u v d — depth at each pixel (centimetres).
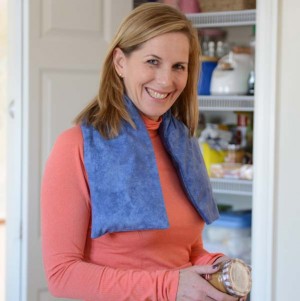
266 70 230
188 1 279
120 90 142
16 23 248
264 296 237
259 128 233
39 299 252
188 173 148
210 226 280
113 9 262
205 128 292
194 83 156
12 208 254
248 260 276
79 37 256
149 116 146
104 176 135
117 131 139
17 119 250
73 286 133
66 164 135
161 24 135
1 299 397
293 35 227
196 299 131
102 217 133
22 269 253
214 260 154
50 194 134
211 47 282
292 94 229
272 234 234
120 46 140
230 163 278
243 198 294
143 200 135
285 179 232
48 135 251
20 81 249
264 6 229
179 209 146
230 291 132
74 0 254
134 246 138
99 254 139
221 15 270
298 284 233
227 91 269
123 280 133
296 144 229
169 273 134
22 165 251
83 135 138
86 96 258
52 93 251
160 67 137
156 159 147
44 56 248
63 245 134
